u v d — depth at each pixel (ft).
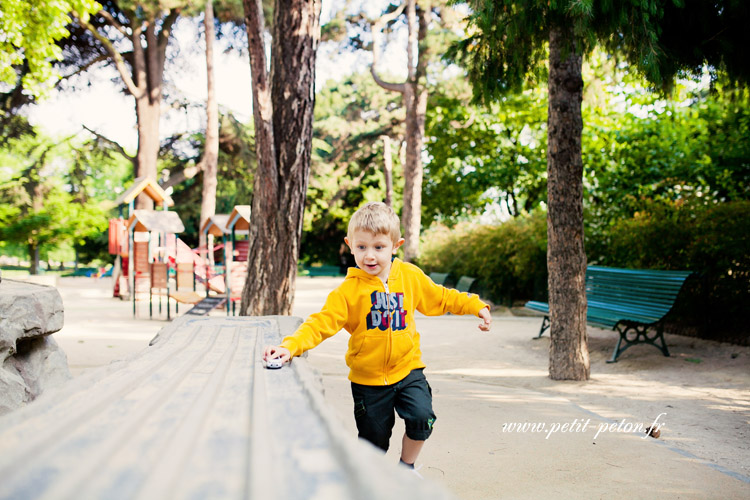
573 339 21.13
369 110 119.44
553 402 17.15
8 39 31.37
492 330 35.29
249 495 2.30
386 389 9.41
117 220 61.26
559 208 21.30
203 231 60.64
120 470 2.75
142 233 56.95
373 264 9.22
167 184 93.91
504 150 62.34
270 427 3.68
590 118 45.75
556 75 21.09
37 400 4.21
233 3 78.13
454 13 64.44
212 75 78.38
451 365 24.36
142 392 4.91
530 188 60.85
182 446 3.21
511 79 21.74
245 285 21.26
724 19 19.62
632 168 38.99
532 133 61.57
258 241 20.94
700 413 16.16
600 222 38.47
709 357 24.31
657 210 30.99
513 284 48.16
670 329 30.17
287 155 20.97
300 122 21.11
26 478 2.56
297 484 2.50
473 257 50.08
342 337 31.19
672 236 29.50
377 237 9.20
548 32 18.39
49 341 14.32
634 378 21.29
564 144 21.08
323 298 57.06
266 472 2.63
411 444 9.14
